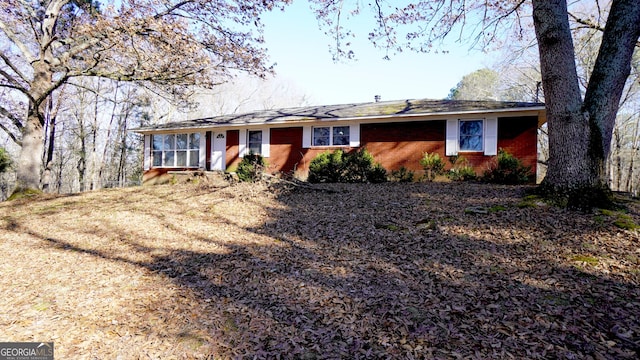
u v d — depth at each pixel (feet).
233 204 30.71
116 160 112.98
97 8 41.93
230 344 10.39
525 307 11.37
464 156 40.75
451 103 45.27
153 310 12.71
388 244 18.65
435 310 11.55
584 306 11.19
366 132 45.68
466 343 9.70
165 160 58.80
